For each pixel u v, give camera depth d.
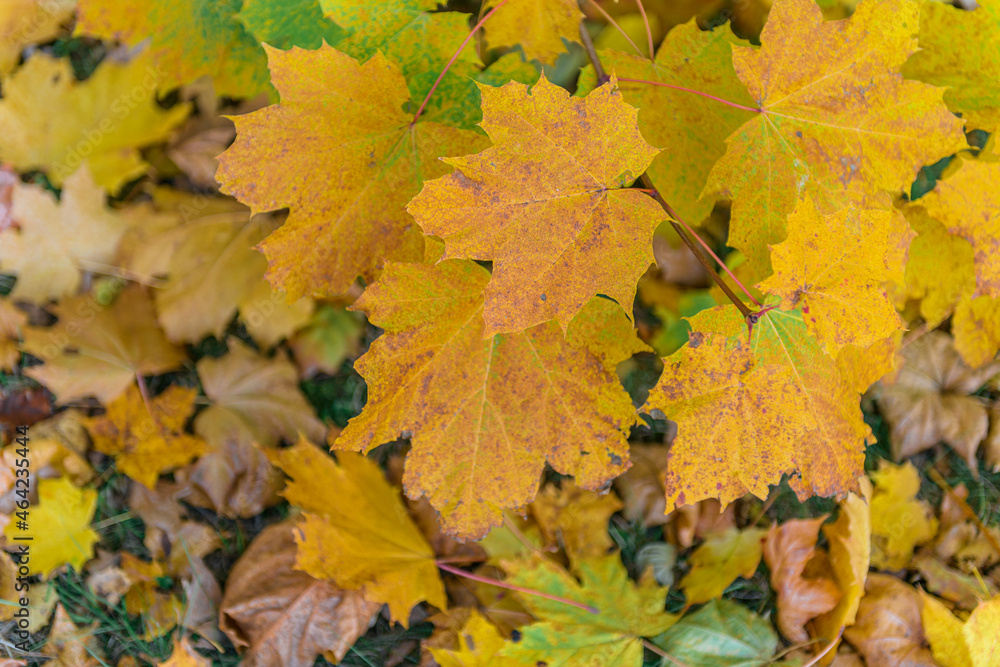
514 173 0.92
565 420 0.97
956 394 1.16
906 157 0.96
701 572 1.12
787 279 0.93
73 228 1.12
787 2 0.94
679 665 1.10
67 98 1.12
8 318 1.14
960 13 1.00
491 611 1.11
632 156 0.92
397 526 1.10
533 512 1.12
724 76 1.00
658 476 1.14
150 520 1.13
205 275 1.12
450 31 0.98
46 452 1.13
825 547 1.13
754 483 0.96
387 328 0.96
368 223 0.98
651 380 1.16
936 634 1.08
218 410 1.13
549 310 0.92
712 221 1.15
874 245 0.93
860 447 0.97
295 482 1.08
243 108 1.15
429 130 0.98
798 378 0.95
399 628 1.12
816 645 1.11
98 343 1.12
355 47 0.98
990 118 1.02
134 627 1.12
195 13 1.03
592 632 1.08
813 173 0.96
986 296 1.06
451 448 0.97
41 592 1.12
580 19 0.99
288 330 1.13
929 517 1.14
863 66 0.95
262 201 0.96
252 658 1.08
